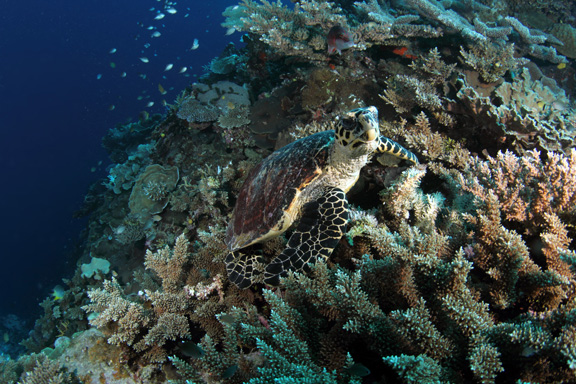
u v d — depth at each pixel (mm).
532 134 1288
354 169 1147
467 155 1368
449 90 1551
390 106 1670
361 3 1892
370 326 753
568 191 917
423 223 1054
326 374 690
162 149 2523
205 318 1062
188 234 2004
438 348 720
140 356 1069
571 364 610
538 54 1851
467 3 2031
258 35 2279
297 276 884
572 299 769
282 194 1145
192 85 2461
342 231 1032
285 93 2094
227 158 2121
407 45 1794
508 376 698
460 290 767
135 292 1985
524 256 809
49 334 2443
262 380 724
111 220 2711
